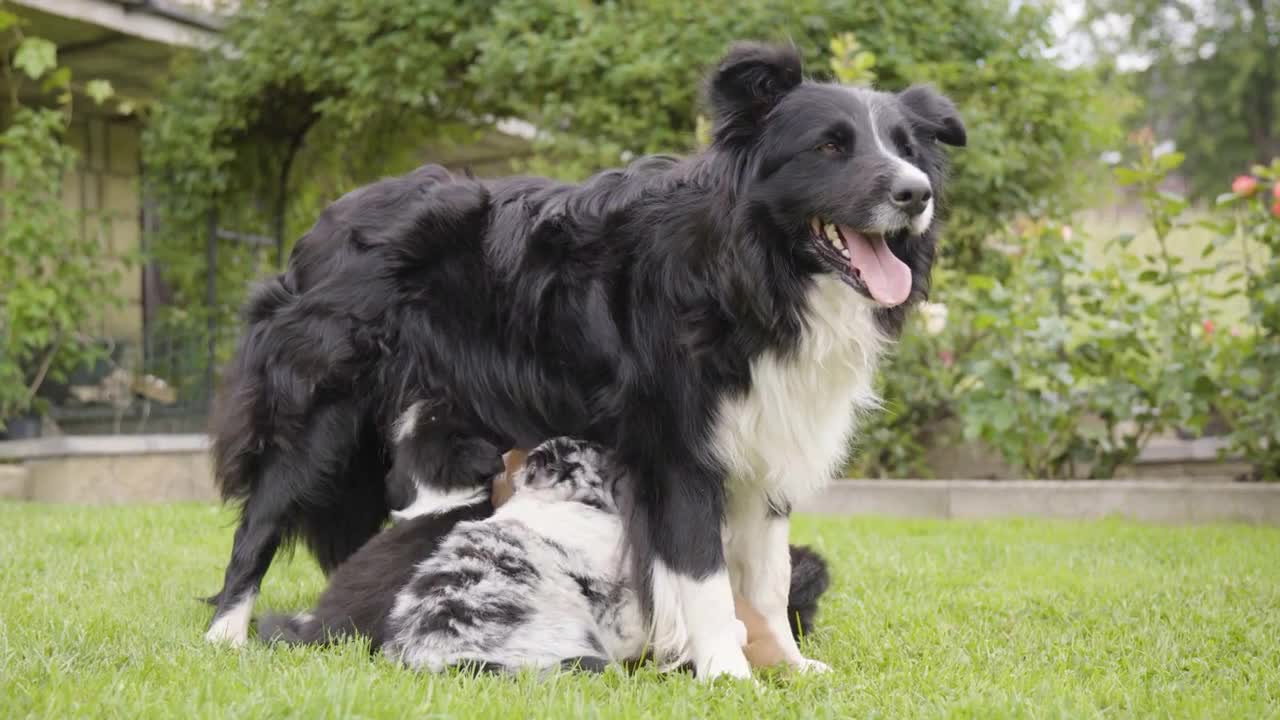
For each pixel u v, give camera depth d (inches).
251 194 405.7
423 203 164.4
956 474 347.9
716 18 309.0
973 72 328.5
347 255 165.0
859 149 141.9
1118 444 331.3
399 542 147.6
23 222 341.1
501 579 136.4
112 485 343.9
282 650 139.9
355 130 378.9
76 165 442.3
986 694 127.6
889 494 321.1
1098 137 362.6
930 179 153.7
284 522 166.7
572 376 152.2
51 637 140.1
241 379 170.4
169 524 263.3
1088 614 174.9
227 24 374.3
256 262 411.5
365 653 134.5
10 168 343.6
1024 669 139.7
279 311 169.3
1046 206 360.8
